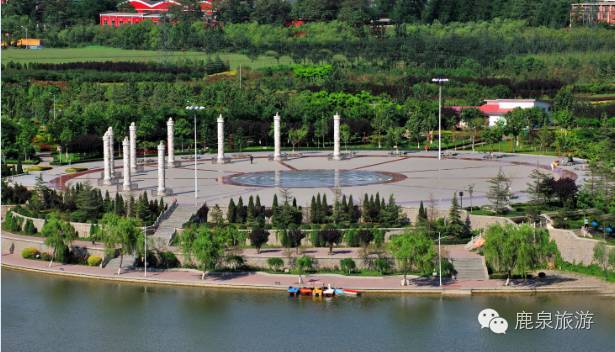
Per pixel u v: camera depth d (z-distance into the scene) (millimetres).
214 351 196875
